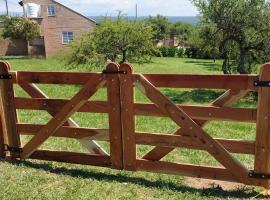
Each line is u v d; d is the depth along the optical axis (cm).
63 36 4056
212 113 448
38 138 546
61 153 544
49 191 458
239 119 438
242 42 1404
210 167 466
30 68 2577
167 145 478
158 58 3966
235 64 1511
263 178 441
